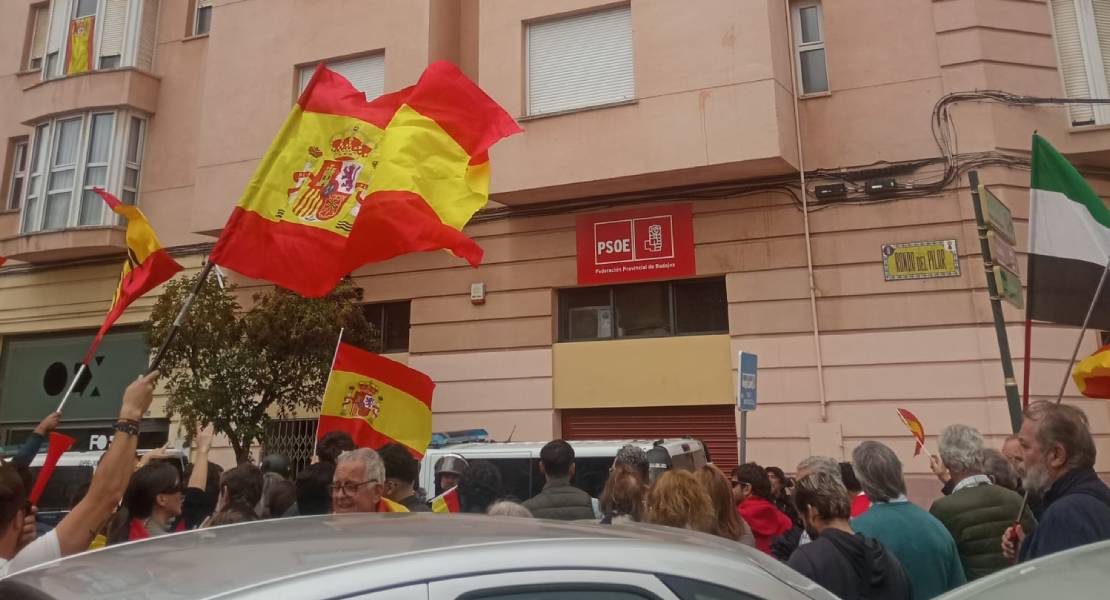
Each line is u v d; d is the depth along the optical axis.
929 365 9.66
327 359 10.68
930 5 10.55
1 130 16.47
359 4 12.94
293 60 13.16
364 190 4.84
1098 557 2.34
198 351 10.54
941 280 9.80
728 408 10.61
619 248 11.30
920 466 9.45
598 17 11.49
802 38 11.32
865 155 10.46
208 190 13.20
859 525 3.73
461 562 1.84
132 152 15.07
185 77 15.29
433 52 12.48
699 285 11.18
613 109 10.86
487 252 12.12
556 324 11.74
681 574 2.03
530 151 11.20
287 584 1.69
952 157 10.04
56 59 16.16
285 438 12.52
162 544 2.20
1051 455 3.42
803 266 10.40
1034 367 9.32
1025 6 10.55
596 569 1.94
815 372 10.09
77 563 2.06
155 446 13.72
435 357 12.14
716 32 10.53
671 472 3.97
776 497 7.04
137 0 15.57
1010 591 2.26
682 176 10.70
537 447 7.60
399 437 6.16
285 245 4.60
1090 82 10.48
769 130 10.05
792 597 2.14
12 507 2.87
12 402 15.16
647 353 11.02
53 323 14.94
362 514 2.60
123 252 14.64
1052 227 5.46
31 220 15.17
